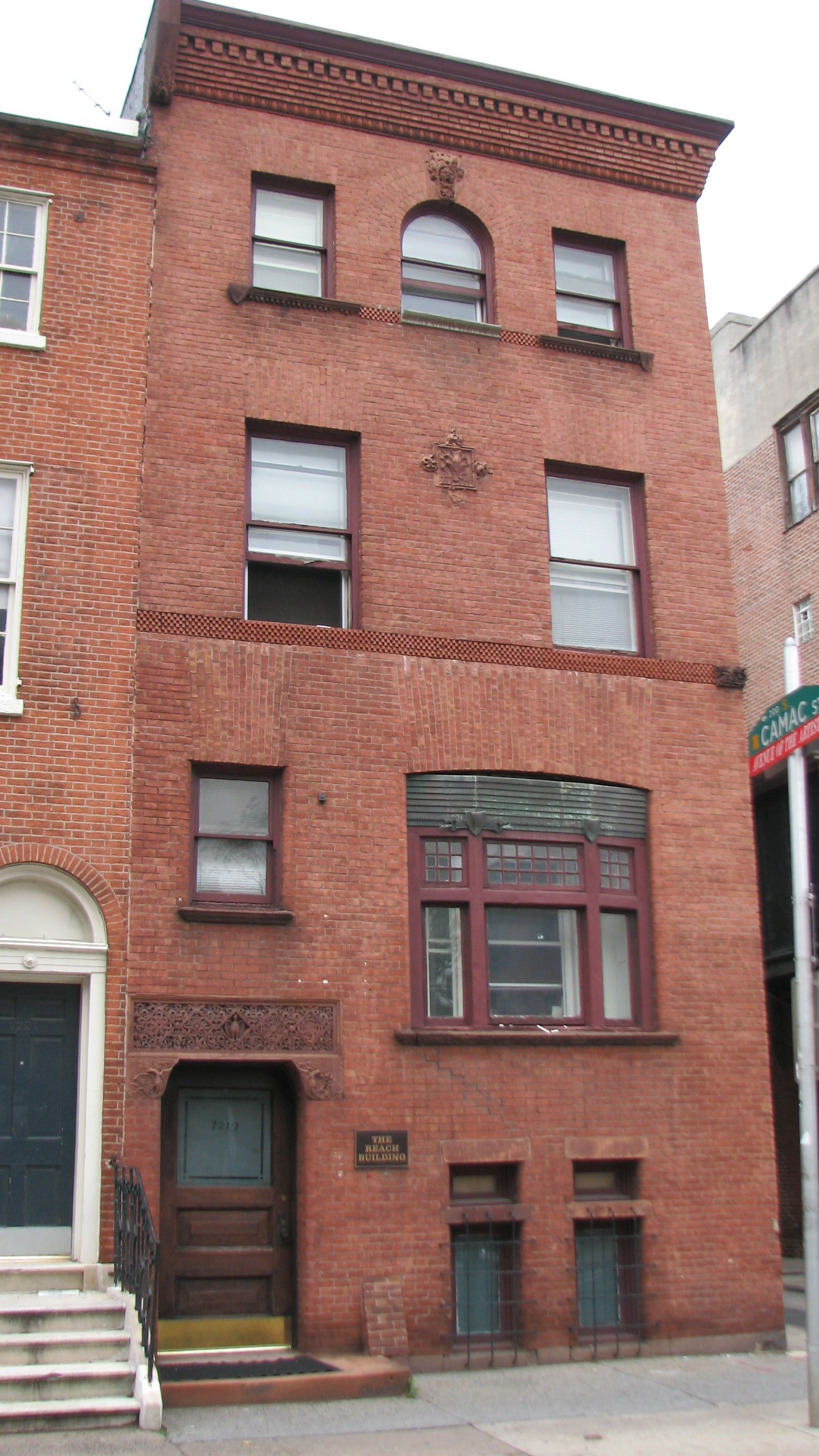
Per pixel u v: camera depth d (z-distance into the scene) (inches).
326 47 602.9
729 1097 562.9
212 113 589.6
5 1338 406.0
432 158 624.1
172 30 575.5
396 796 540.7
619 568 617.6
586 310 650.2
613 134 657.0
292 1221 498.0
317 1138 496.7
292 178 597.9
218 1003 496.4
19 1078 479.8
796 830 439.5
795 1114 912.3
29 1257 464.8
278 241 594.9
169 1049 485.4
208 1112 503.2
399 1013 519.2
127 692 510.9
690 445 639.1
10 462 514.9
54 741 496.7
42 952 479.2
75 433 528.4
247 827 527.2
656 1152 544.4
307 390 571.8
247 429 566.3
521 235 633.6
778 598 974.4
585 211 650.8
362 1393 442.0
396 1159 504.1
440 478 583.8
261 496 565.9
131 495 530.3
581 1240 533.6
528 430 606.9
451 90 624.1
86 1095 472.4
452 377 599.2
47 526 515.5
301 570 563.8
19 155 547.2
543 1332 510.0
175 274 562.6
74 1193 469.4
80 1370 396.5
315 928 516.1
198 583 533.0
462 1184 523.8
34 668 501.0
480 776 560.4
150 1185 469.7
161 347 552.1
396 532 570.9
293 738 531.2
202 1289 486.3
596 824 573.3
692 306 660.1
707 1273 540.4
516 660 574.2
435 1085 517.7
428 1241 501.0
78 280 543.8
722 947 580.1
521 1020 545.6
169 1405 417.7
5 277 539.5
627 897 574.6
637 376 636.7
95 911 488.1
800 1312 671.1
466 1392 457.7
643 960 570.3
